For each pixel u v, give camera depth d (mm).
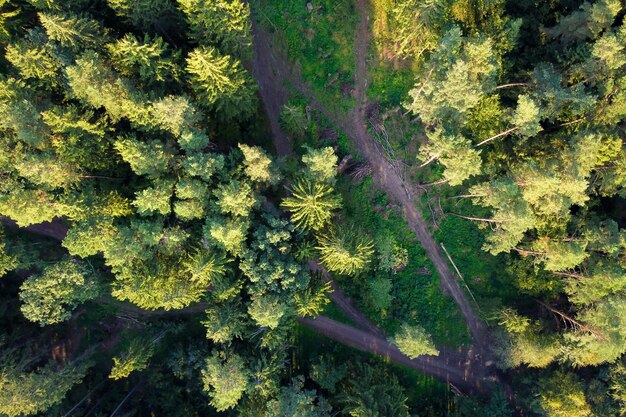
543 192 44625
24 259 50969
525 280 53844
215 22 40438
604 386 51000
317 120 55438
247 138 53750
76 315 59219
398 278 56719
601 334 47094
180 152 47000
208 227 43469
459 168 44281
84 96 41062
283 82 55031
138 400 57938
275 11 54250
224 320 44969
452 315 57438
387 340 56500
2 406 44719
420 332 48250
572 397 48844
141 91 42312
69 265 46625
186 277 45844
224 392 43094
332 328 57812
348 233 47438
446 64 42344
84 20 41031
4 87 40688
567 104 46969
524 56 52938
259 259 46250
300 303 45500
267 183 47688
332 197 47000
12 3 42969
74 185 46219
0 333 52406
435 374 58219
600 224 49562
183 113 41500
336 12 54688
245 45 45156
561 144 48031
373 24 54812
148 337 56625
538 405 52688
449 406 57188
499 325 54844
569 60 48406
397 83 55188
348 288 56312
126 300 58906
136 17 42719
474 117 49844
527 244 52188
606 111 45906
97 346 59125
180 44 48375
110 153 46094
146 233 42125
